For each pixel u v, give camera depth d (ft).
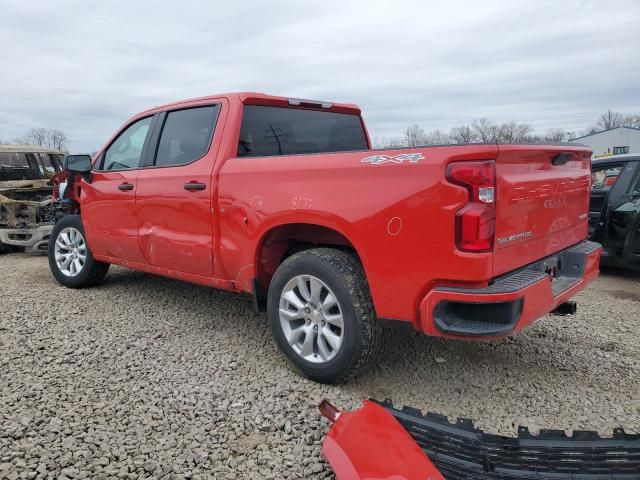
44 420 9.11
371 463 6.91
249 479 7.73
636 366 11.93
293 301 10.85
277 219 10.96
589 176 12.52
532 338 13.66
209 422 9.21
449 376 11.29
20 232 26.09
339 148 15.40
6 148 30.68
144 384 10.67
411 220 8.93
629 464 7.32
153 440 8.63
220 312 15.48
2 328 13.79
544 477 7.29
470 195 8.39
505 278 9.07
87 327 14.02
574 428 9.27
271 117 13.50
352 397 10.26
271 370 11.46
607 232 20.86
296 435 8.87
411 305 9.16
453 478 7.33
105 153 16.66
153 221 14.25
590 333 14.11
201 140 13.25
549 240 10.55
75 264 18.02
